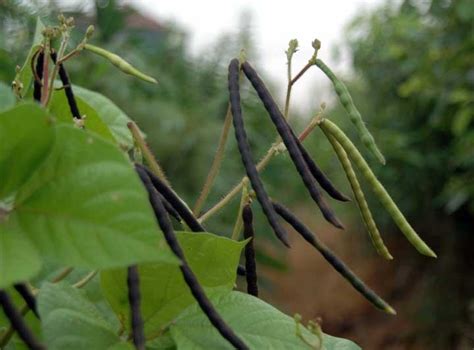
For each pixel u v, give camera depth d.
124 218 0.28
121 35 1.52
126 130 0.56
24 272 0.28
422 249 0.42
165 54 2.00
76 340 0.33
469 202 2.41
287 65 0.43
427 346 2.59
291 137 0.40
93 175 0.29
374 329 2.88
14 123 0.29
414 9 2.33
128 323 0.37
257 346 0.37
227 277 0.38
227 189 1.76
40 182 0.30
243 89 2.03
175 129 1.71
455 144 2.24
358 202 0.43
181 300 0.37
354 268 3.20
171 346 0.38
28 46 1.20
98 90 1.47
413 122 2.48
